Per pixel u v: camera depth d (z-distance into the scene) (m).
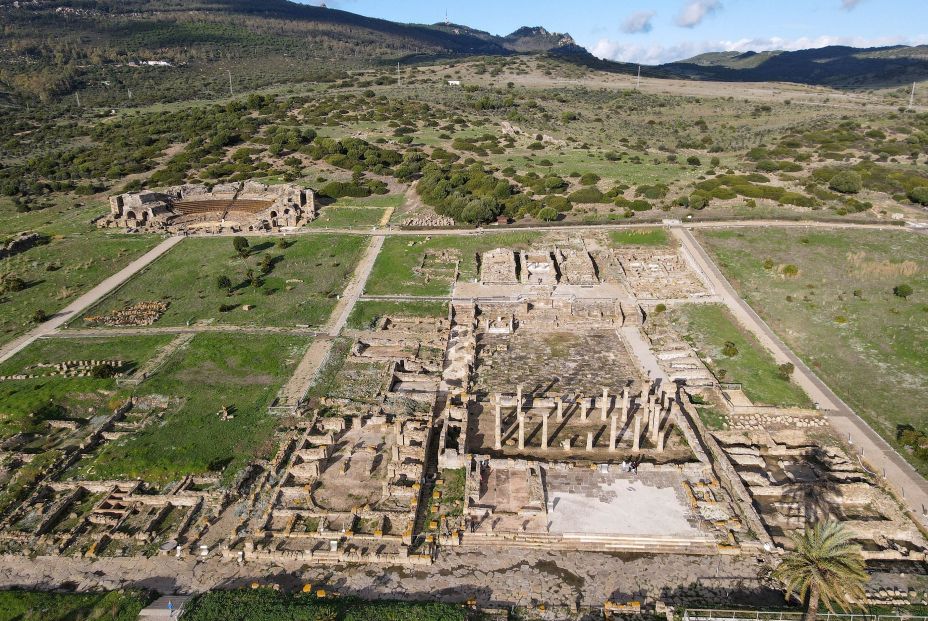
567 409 62.72
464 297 90.81
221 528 48.66
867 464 54.38
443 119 190.50
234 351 76.62
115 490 53.69
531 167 143.12
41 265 104.44
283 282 97.62
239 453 57.44
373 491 51.78
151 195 126.62
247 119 184.75
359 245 110.31
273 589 41.72
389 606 39.66
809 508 49.50
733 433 58.97
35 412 64.50
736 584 42.22
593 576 43.06
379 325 82.94
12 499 52.38
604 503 49.16
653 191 121.12
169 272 101.75
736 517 47.62
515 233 110.06
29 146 173.25
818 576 34.25
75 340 80.31
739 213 113.19
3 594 41.59
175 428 61.31
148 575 44.12
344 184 135.25
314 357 74.94
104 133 183.50
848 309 81.62
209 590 42.50
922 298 82.50
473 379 69.44
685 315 83.38
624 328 81.44
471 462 53.72
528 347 77.38
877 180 125.44
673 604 40.59
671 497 49.75
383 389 67.38
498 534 46.53
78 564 45.38
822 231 104.12
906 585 41.62
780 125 187.62
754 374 69.12
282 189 127.38
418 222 118.62
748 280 91.62
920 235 100.56
